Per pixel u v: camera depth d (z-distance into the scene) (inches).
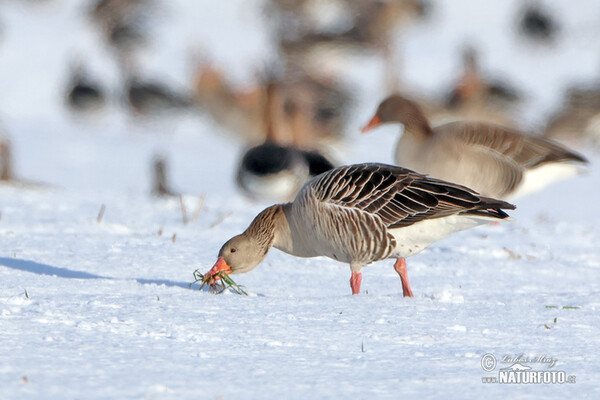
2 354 231.9
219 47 2170.3
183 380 215.5
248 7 2405.3
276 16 2127.2
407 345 265.9
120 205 693.3
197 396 202.5
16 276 367.6
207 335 266.7
